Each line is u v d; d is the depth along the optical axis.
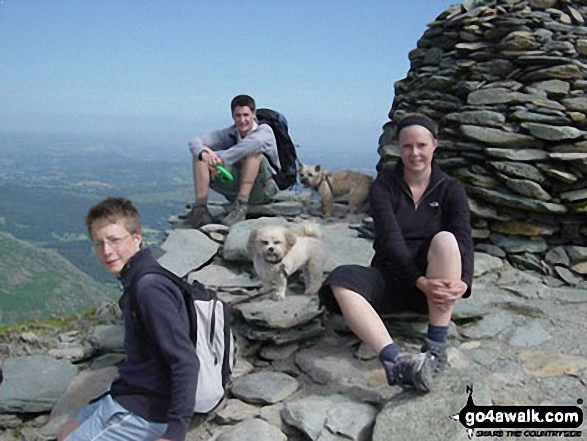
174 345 1.51
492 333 2.37
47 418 2.04
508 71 3.31
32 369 2.21
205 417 1.93
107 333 2.42
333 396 1.95
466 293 1.96
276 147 3.53
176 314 1.54
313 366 2.15
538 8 3.42
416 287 2.03
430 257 1.95
